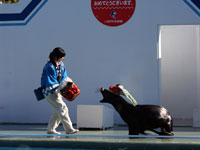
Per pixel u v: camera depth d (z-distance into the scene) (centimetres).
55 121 1178
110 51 1681
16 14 1741
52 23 1719
